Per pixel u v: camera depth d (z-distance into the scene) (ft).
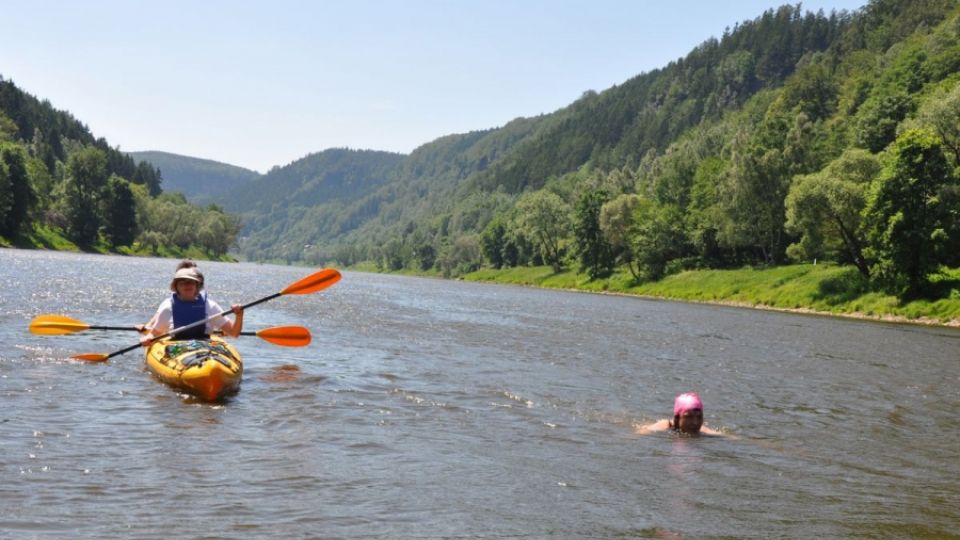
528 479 23.86
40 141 529.45
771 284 194.90
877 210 148.66
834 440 32.04
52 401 31.96
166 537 17.61
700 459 27.53
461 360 52.21
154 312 80.53
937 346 84.33
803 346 77.41
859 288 161.58
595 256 299.17
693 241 261.03
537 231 350.84
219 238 542.57
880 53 508.12
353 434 28.78
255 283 181.47
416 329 75.46
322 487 21.94
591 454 27.53
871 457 29.22
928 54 369.91
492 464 25.44
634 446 29.12
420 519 19.67
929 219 143.13
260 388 37.78
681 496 22.77
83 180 392.27
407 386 40.24
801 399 42.68
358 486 22.22
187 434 27.55
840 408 40.24
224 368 36.32
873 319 143.13
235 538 17.72
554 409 35.86
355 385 39.86
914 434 34.04
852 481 25.46
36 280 123.03
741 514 21.33
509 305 135.85
